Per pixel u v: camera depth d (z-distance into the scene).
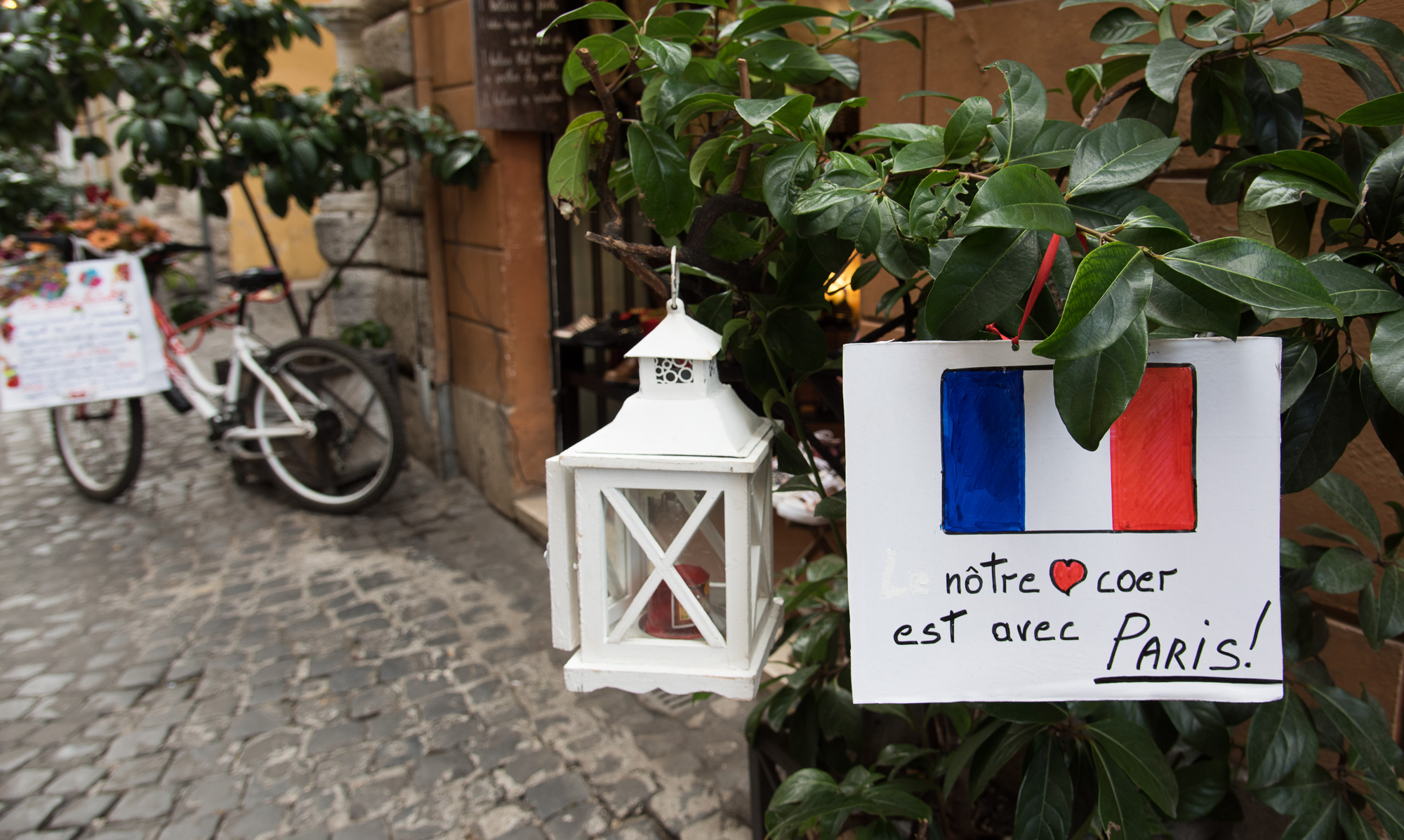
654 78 1.24
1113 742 1.19
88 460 5.00
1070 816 1.21
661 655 1.02
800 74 1.35
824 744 1.71
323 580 3.84
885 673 0.90
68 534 4.41
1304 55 1.69
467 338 4.69
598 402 4.45
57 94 3.96
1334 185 0.97
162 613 3.58
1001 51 2.13
